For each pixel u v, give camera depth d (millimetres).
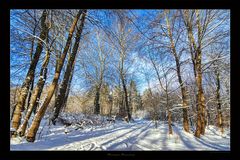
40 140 5410
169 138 6773
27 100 7898
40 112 5289
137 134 7949
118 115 23953
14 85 7008
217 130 10539
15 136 5086
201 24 8953
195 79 9859
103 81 22016
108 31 7203
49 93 5617
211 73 9617
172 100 11781
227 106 10125
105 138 6355
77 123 10922
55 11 6082
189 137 7516
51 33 6887
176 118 18234
